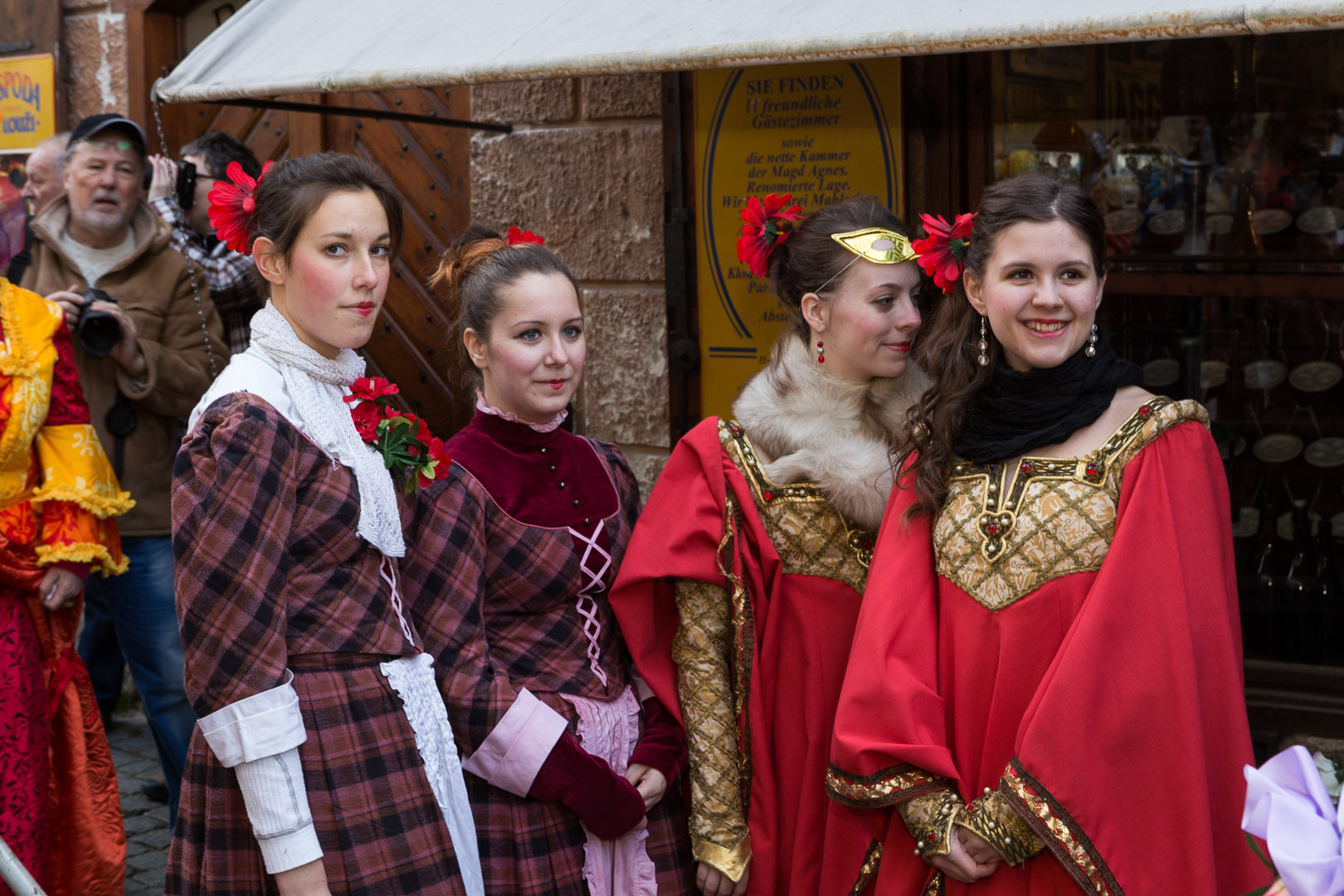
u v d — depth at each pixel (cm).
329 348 207
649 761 233
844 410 236
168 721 363
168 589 363
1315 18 191
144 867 382
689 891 238
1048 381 202
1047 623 196
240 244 205
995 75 326
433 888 195
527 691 219
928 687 205
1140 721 187
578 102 396
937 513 213
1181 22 202
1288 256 308
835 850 229
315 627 194
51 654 313
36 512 303
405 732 198
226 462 186
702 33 262
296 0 376
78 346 361
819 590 235
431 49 309
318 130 471
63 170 369
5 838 295
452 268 246
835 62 337
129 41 518
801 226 244
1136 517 192
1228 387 324
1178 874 186
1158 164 318
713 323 368
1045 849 195
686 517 238
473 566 223
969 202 330
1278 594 318
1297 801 132
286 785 185
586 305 401
